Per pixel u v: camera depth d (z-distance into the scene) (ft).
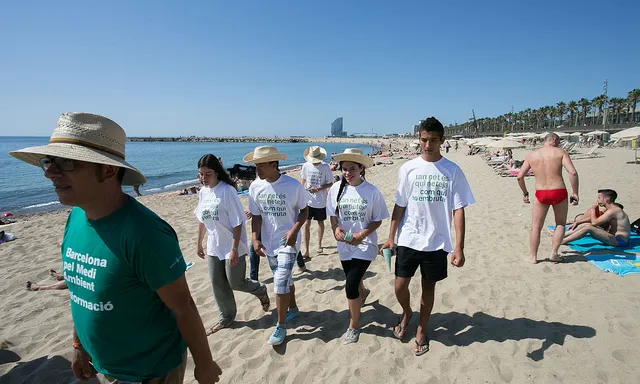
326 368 9.59
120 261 4.40
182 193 51.70
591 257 15.62
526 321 11.06
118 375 4.97
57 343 11.86
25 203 52.75
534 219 15.85
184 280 4.85
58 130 4.45
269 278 16.60
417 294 13.61
